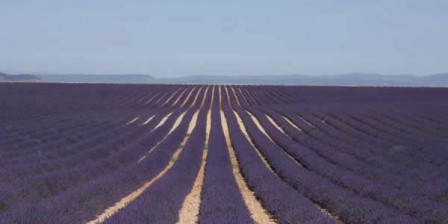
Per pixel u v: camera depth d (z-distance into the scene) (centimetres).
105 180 1756
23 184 1656
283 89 9006
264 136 3597
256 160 2497
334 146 2981
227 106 6638
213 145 3225
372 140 3164
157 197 1502
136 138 3488
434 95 7638
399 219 1283
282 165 2269
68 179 1856
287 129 4103
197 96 8006
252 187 1980
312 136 3625
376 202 1480
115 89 8612
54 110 5369
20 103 5997
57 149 2638
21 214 1234
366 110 5006
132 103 6819
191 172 2244
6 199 1500
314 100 7188
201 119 5094
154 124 4456
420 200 1492
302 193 1731
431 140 3084
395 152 2616
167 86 9625
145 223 1214
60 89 8319
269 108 6134
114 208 1642
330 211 1557
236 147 3059
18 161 2253
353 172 2080
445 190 1656
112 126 4003
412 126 3872
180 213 1542
